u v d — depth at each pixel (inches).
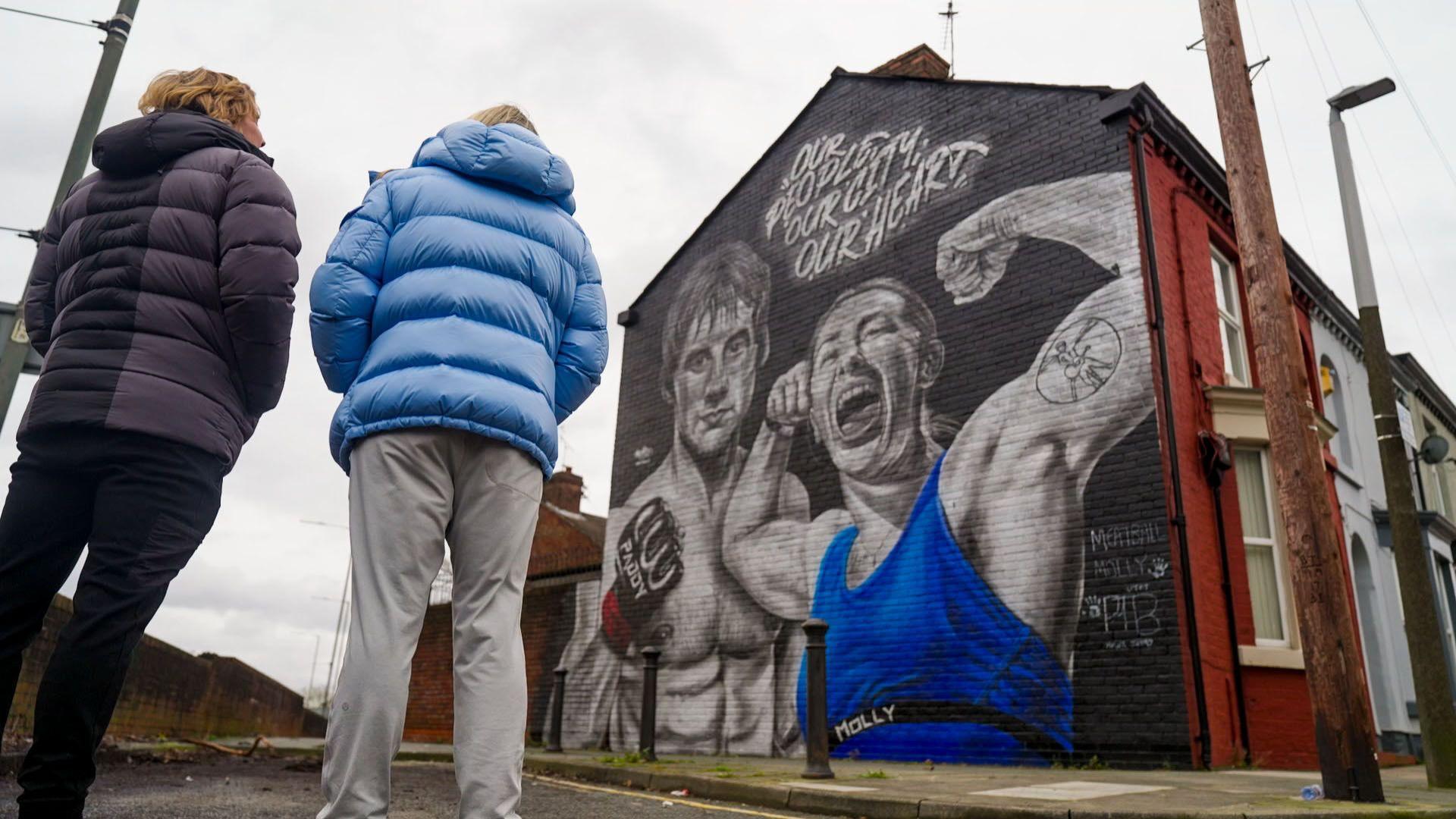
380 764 77.1
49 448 94.1
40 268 110.1
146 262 98.9
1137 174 366.3
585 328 101.9
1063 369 362.0
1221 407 361.1
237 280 99.9
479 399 84.5
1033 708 335.0
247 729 884.6
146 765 309.4
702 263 537.0
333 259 89.0
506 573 87.3
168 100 114.0
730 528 465.7
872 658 388.2
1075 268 370.6
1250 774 278.8
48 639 358.9
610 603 514.0
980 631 357.7
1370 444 566.3
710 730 441.1
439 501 84.2
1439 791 232.7
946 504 382.9
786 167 510.6
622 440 543.8
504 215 95.1
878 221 450.6
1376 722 464.1
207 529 101.7
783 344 473.7
